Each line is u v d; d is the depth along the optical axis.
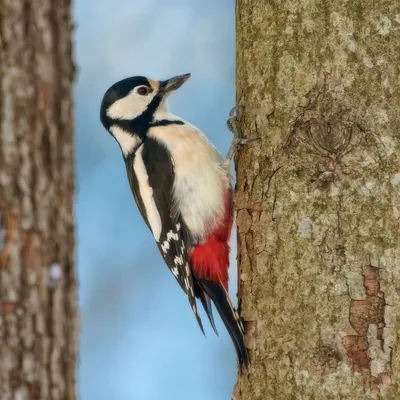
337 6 8.26
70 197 5.72
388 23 8.13
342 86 8.15
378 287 7.72
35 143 5.54
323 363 7.79
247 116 8.98
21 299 5.42
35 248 5.49
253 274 8.56
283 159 8.39
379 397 7.57
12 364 5.35
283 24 8.57
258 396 8.28
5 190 5.45
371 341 7.66
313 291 7.95
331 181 8.03
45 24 5.62
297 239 8.13
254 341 8.43
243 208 8.83
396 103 8.02
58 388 5.50
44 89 5.59
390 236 7.79
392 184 7.86
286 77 8.48
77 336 5.78
